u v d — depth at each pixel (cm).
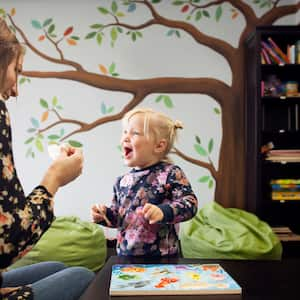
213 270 90
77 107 291
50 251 216
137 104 290
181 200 127
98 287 80
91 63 291
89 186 291
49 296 92
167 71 291
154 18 290
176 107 291
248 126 284
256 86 258
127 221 144
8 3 289
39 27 290
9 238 71
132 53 291
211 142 291
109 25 290
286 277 86
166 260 103
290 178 286
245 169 289
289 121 287
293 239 260
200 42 291
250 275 88
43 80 291
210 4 290
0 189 70
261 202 257
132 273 87
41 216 79
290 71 281
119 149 291
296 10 289
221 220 238
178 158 290
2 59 81
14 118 290
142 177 149
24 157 291
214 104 291
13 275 114
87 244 225
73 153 98
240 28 290
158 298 72
